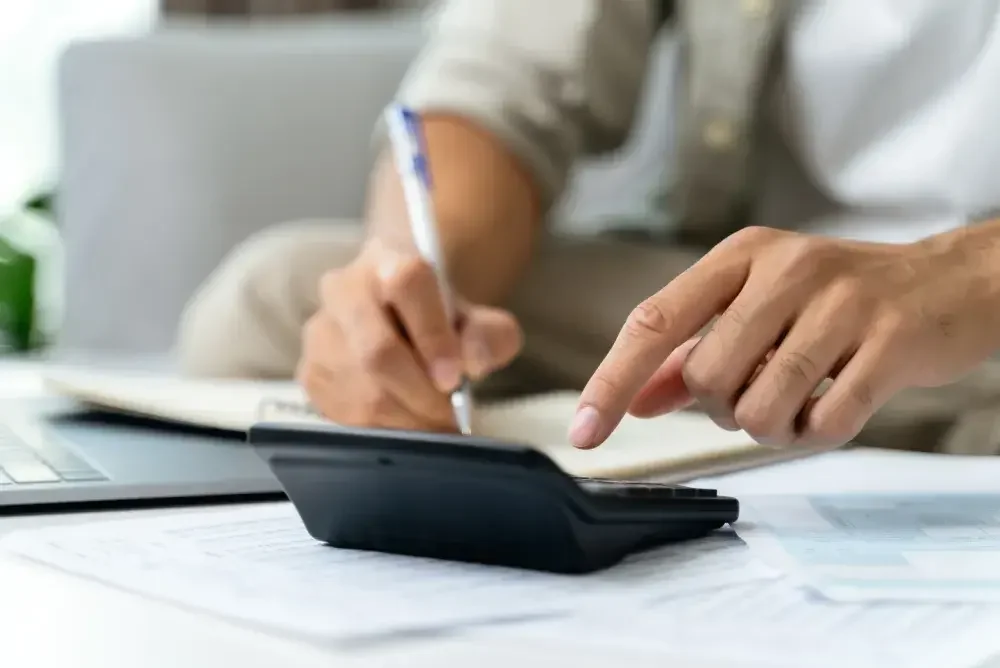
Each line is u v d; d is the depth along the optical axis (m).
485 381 0.96
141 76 1.45
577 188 1.39
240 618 0.28
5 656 0.26
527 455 0.32
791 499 0.47
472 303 0.86
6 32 2.02
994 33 0.97
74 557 0.35
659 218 1.20
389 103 1.54
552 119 0.98
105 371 1.09
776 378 0.42
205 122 1.46
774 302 0.43
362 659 0.25
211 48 1.50
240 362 0.85
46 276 1.83
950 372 0.45
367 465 0.35
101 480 0.46
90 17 2.06
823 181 1.07
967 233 0.49
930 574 0.33
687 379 0.43
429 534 0.35
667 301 0.43
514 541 0.34
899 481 0.53
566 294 0.95
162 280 1.45
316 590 0.31
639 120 1.28
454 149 0.92
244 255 0.91
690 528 0.38
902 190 1.00
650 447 0.56
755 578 0.33
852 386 0.43
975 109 0.96
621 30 1.08
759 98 1.12
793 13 1.10
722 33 1.10
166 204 1.45
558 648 0.26
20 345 1.73
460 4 1.06
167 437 0.59
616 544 0.35
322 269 0.85
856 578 0.33
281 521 0.42
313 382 0.61
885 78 1.03
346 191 1.53
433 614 0.28
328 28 1.65
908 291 0.45
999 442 0.70
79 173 1.46
